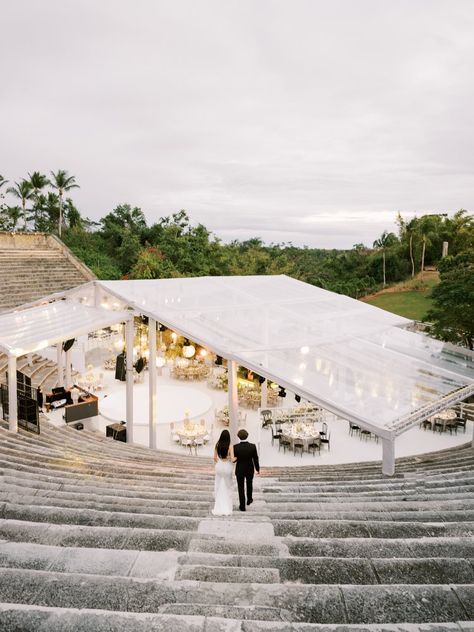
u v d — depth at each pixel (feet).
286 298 61.77
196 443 52.75
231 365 42.98
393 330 56.29
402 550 17.37
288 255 253.85
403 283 190.80
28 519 20.13
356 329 54.75
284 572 15.03
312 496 28.50
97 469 34.47
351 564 15.43
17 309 60.49
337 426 60.75
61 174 167.32
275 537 18.37
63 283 114.21
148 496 26.78
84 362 79.66
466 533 19.57
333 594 13.28
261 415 60.80
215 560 15.71
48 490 25.39
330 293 66.54
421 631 11.21
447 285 74.33
